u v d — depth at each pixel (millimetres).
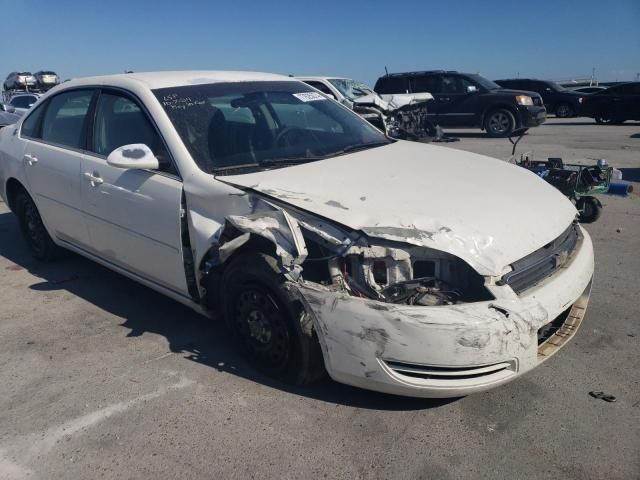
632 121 21797
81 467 2600
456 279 2648
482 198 3039
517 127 15977
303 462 2557
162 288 3766
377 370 2609
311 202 2904
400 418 2826
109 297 4457
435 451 2592
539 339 2908
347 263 2730
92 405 3041
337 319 2645
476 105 16375
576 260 3117
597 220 6223
